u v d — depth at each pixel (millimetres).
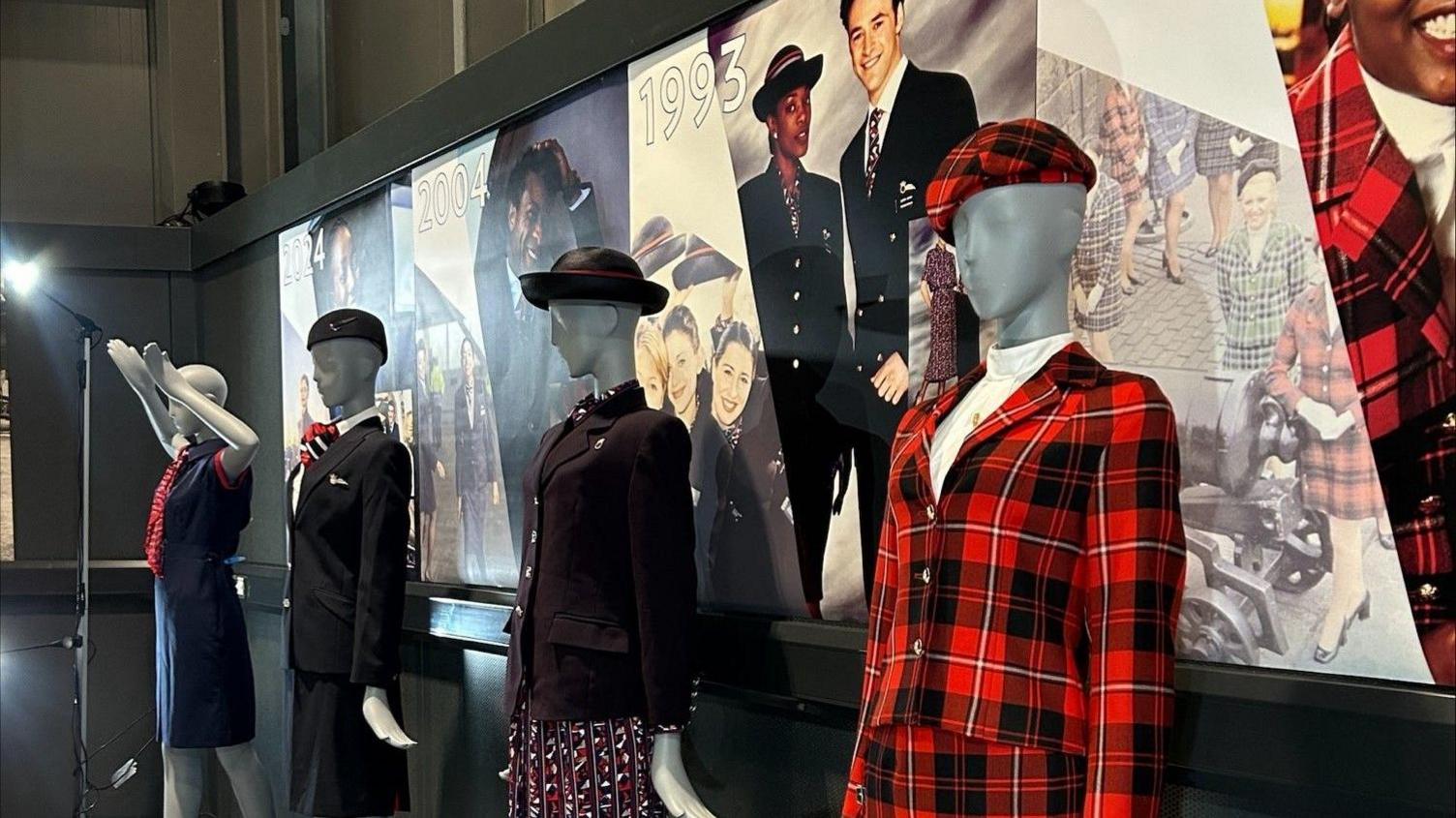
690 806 2061
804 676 2289
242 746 3598
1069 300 1894
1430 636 1464
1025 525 1434
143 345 5461
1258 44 1630
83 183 5863
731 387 2566
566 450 2250
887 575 1637
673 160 2725
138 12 5949
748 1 2463
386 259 3984
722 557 2588
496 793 3375
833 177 2303
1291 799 1587
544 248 3203
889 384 2184
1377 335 1510
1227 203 1671
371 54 4863
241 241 4992
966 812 1431
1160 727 1345
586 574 2174
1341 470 1552
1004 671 1420
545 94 3111
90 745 5078
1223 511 1689
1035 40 1921
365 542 2922
